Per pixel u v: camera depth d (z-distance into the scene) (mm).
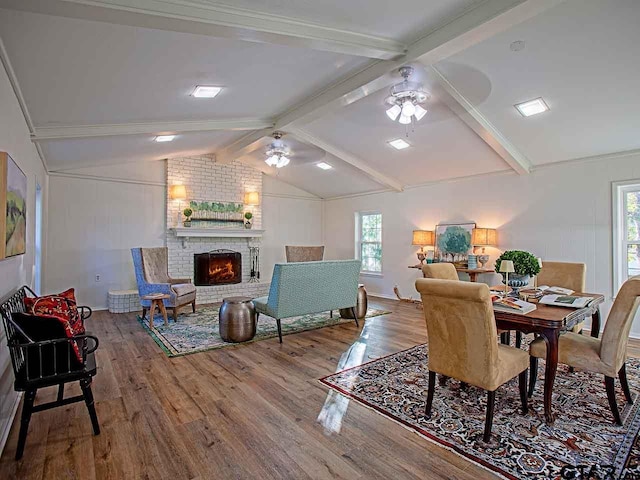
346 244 8180
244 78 3102
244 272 7480
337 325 4906
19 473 1855
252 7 2107
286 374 3189
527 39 2709
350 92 3480
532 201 5000
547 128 4008
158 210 6523
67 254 5668
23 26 1867
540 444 2102
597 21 2457
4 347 2281
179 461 1964
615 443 2107
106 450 2059
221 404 2623
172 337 4336
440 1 2271
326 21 2361
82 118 3410
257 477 1836
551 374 2299
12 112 2480
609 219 4320
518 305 2477
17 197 2494
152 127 3992
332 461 1960
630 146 4074
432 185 6316
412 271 6723
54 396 2771
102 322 5066
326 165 6676
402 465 1925
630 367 3295
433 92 3531
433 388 2432
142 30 2072
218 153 6762
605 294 4352
